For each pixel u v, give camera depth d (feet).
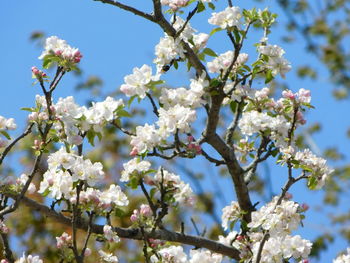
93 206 22.25
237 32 26.35
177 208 26.08
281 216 23.53
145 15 26.20
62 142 23.21
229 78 27.78
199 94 25.72
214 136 27.02
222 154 27.27
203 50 27.07
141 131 24.13
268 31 27.55
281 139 26.76
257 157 27.68
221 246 27.02
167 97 25.50
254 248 24.23
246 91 27.30
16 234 37.78
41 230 38.04
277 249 23.86
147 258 23.40
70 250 23.84
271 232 23.48
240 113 30.35
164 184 25.67
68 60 22.99
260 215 23.94
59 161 22.30
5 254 23.20
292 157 25.03
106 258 25.09
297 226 23.54
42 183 22.45
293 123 26.58
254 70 27.04
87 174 21.94
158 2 26.00
